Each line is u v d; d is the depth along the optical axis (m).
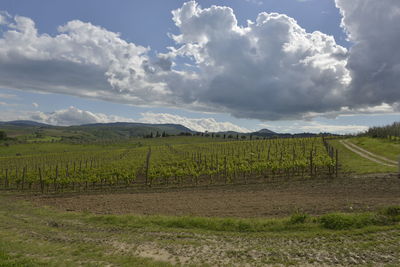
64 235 12.01
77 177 35.03
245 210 14.99
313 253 8.56
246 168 31.59
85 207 18.98
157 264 8.23
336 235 9.96
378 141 68.31
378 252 8.30
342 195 17.59
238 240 10.27
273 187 23.83
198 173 32.31
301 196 18.22
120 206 18.59
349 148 59.09
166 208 16.97
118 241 10.83
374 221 11.01
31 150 108.00
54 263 8.38
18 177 38.72
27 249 9.95
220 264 8.15
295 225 11.40
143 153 72.62
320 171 31.86
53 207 19.75
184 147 81.69
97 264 8.34
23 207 20.53
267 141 76.88
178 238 10.92
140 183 34.19
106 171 38.16
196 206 17.02
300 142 65.81
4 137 154.88
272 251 8.93
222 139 152.50
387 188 19.00
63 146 122.38
